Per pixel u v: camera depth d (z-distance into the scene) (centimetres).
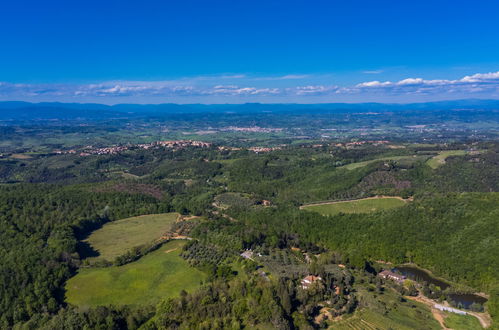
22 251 15588
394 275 14975
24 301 13012
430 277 15225
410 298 13475
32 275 14062
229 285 13012
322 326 11356
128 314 12362
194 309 12056
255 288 12319
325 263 15950
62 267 14925
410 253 16375
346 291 13375
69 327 11506
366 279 14462
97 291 13900
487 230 15588
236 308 11669
